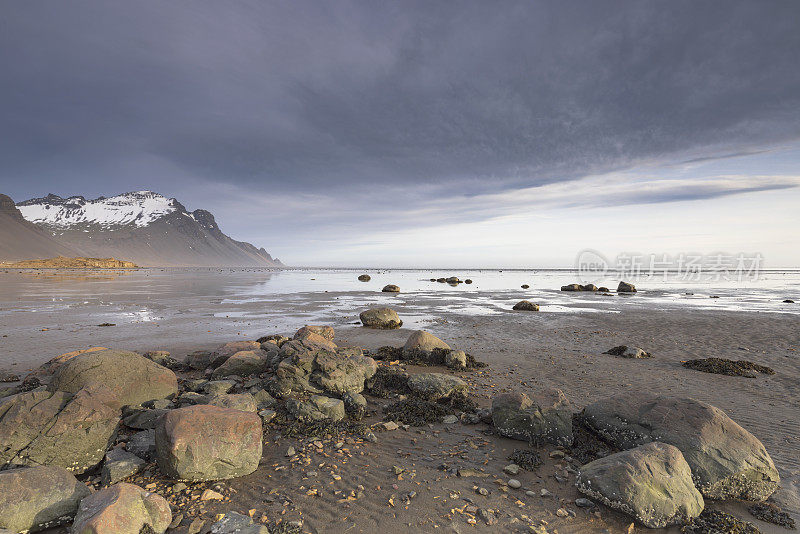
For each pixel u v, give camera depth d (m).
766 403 11.92
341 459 8.16
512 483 7.14
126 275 124.31
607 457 7.14
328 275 145.88
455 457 8.33
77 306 36.75
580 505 6.59
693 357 18.23
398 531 5.86
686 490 6.45
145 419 9.31
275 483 7.19
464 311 35.97
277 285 78.44
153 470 7.52
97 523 5.19
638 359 17.73
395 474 7.54
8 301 40.66
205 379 13.59
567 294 57.78
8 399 8.32
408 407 11.16
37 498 6.02
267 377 13.32
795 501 6.91
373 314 26.89
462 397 11.87
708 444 7.32
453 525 6.01
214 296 50.38
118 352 10.84
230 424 7.52
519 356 18.17
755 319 30.08
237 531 5.64
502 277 132.00
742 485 6.86
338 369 12.55
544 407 9.27
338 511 6.32
